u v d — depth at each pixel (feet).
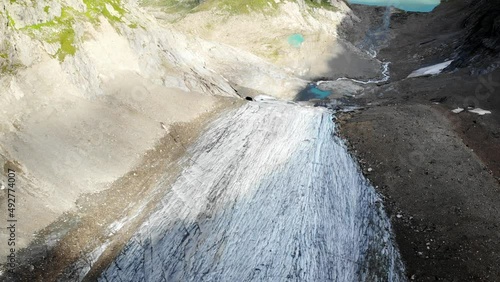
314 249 78.95
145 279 72.43
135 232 79.51
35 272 67.77
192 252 77.20
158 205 85.56
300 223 84.07
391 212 84.17
